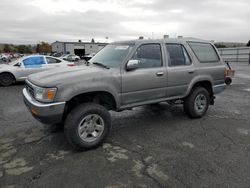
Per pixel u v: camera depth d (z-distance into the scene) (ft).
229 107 22.57
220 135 15.46
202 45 19.02
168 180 10.32
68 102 13.28
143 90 15.25
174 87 16.78
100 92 13.82
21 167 11.41
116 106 14.34
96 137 13.44
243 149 13.37
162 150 13.24
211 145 13.92
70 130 12.56
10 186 9.92
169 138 14.96
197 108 18.62
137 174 10.79
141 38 17.06
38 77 13.65
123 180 10.32
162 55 16.24
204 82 19.07
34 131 16.06
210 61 19.12
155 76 15.61
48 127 16.74
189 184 10.03
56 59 40.06
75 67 15.25
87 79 13.01
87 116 12.94
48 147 13.60
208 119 18.78
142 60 15.30
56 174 10.79
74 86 12.58
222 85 20.10
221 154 12.75
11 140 14.58
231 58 123.44
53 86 12.19
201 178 10.46
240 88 33.78
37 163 11.79
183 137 15.12
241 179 10.39
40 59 38.58
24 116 19.51
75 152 12.98
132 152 13.00
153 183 10.10
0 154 12.73
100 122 13.51
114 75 13.93
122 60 14.64
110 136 15.28
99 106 13.35
